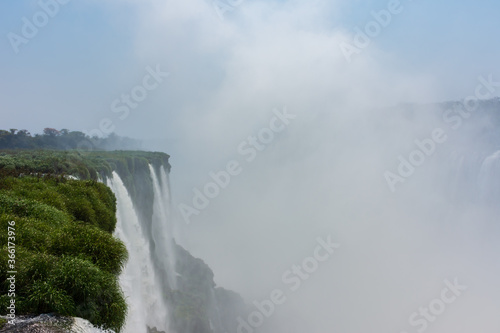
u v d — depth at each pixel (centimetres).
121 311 1180
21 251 1215
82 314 1079
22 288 1075
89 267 1179
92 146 10119
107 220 2264
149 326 3631
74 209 2064
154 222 6197
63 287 1091
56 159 3556
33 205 1758
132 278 2872
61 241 1383
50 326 966
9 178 2250
